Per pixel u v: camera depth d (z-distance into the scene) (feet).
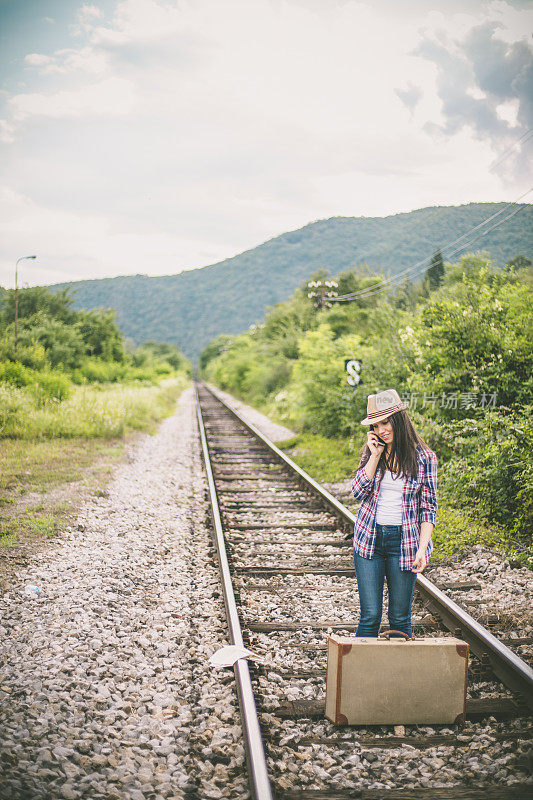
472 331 34.63
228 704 12.97
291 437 61.00
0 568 20.84
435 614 17.49
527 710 12.87
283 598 19.16
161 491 34.88
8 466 38.75
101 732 11.93
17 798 9.85
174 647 15.67
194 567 21.83
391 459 12.94
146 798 10.25
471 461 28.81
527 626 16.85
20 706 12.60
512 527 25.63
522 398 32.58
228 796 10.30
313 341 66.23
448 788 10.57
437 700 12.45
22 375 68.85
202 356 498.28
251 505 31.14
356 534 13.39
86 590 19.03
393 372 44.27
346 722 12.37
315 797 10.32
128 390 89.92
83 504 30.32
